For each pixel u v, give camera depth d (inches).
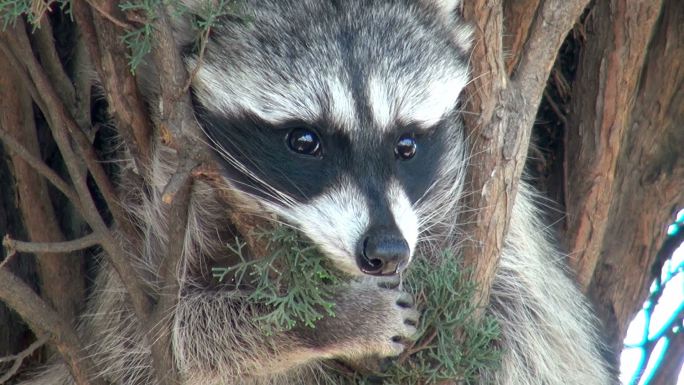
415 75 379.6
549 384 466.3
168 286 374.9
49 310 386.9
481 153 379.2
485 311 409.1
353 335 388.2
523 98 378.3
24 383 482.3
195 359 421.4
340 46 378.0
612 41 462.9
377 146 371.6
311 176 371.6
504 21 448.8
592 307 487.5
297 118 371.2
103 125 450.0
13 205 468.1
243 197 381.4
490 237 379.6
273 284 366.6
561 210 491.5
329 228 364.2
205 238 423.2
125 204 434.9
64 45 452.8
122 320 455.5
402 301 391.2
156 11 326.0
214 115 383.2
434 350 389.1
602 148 472.1
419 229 399.5
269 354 410.0
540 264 469.7
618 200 494.3
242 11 382.3
